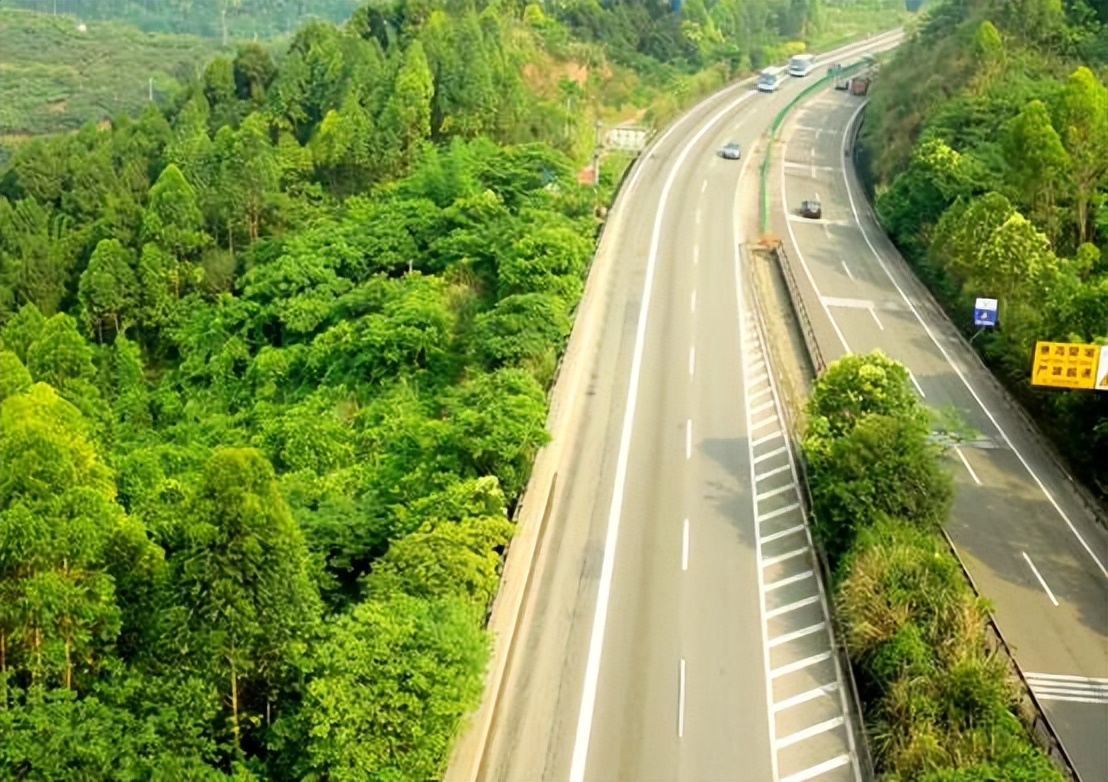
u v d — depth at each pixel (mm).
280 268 65375
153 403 62094
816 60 150250
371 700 27516
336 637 28578
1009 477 46656
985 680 30219
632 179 88625
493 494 37562
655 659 34094
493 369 50750
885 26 178125
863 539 35906
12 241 72875
